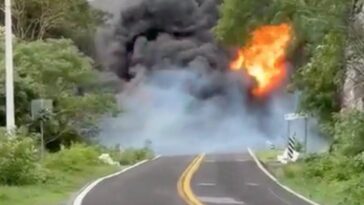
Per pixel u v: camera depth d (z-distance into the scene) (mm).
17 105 47469
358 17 31000
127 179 36500
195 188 30375
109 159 50562
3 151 29109
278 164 51188
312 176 36188
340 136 38594
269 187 31484
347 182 29922
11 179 28984
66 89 54281
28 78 48406
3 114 45719
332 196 27375
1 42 54344
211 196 26328
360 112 36281
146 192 27891
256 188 30844
